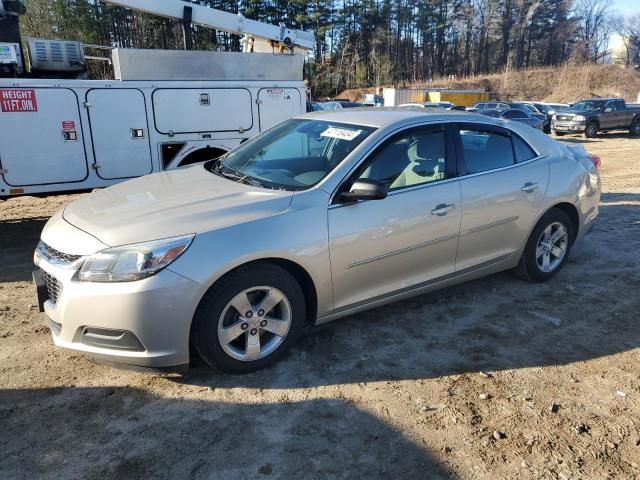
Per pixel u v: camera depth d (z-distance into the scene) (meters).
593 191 5.19
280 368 3.51
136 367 3.13
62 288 3.10
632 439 2.88
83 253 3.09
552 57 96.75
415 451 2.76
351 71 73.06
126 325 2.98
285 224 3.33
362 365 3.57
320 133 4.15
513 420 3.02
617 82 76.31
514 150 4.63
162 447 2.78
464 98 53.47
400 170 3.89
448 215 4.04
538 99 75.31
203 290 3.07
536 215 4.67
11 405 3.11
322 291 3.55
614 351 3.82
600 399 3.24
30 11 35.69
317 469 2.63
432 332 4.05
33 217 8.18
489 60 95.50
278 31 9.52
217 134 7.46
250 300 3.35
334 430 2.92
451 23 92.38
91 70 8.79
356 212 3.60
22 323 4.19
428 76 90.69
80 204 3.81
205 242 3.09
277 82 7.78
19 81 6.12
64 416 3.02
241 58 7.59
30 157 6.34
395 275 3.90
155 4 8.41
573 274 5.29
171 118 7.09
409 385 3.35
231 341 3.31
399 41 88.31
